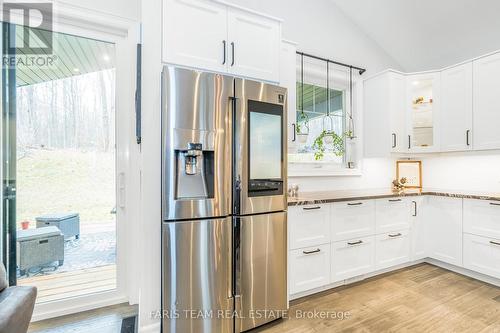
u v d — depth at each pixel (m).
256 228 1.78
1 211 1.84
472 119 2.73
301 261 2.19
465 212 2.64
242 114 1.72
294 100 2.51
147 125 1.60
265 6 2.70
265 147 1.84
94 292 2.08
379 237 2.65
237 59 1.86
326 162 3.22
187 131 1.57
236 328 1.74
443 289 2.39
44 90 1.96
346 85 3.31
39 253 1.96
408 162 3.56
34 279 1.94
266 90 1.83
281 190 1.91
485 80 2.62
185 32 1.67
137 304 2.13
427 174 3.53
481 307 2.08
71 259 2.06
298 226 2.18
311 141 3.11
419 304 2.13
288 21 2.82
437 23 2.91
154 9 1.60
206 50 1.74
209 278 1.64
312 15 2.98
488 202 2.46
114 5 2.03
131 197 2.16
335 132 3.29
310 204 2.22
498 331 1.78
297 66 2.89
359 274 2.52
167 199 1.54
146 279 1.60
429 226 2.96
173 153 1.54
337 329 1.82
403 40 3.29
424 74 3.10
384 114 3.13
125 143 2.16
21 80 1.89
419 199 2.93
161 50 1.61
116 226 2.16
